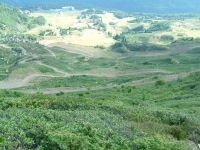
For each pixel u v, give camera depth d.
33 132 13.02
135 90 69.38
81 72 170.38
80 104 26.70
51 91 95.75
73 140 11.64
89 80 133.00
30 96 29.52
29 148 11.85
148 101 45.81
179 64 176.88
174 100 44.66
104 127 15.45
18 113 17.61
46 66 181.12
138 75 149.25
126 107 27.16
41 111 18.89
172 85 70.44
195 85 58.97
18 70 159.88
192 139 17.98
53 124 14.32
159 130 18.39
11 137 12.02
